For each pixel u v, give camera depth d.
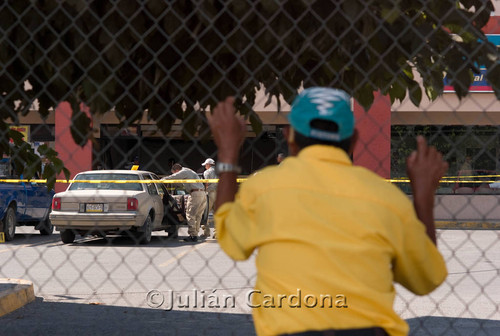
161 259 23.20
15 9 7.22
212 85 7.76
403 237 4.21
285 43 6.97
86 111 8.19
